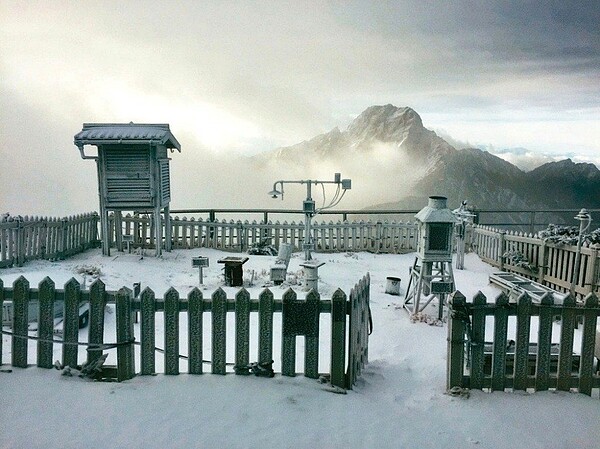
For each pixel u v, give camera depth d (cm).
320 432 491
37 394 532
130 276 1228
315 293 593
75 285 588
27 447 437
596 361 652
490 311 594
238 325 593
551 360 620
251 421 500
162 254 1514
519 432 513
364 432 498
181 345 773
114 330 846
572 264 1147
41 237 1346
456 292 594
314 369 604
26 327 598
